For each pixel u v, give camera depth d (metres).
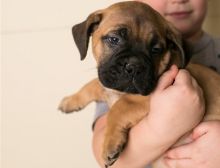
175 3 0.69
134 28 0.51
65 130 0.85
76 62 0.84
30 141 0.86
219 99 0.54
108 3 0.84
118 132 0.49
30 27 0.84
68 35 0.84
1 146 0.86
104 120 0.58
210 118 0.53
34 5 0.84
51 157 0.86
